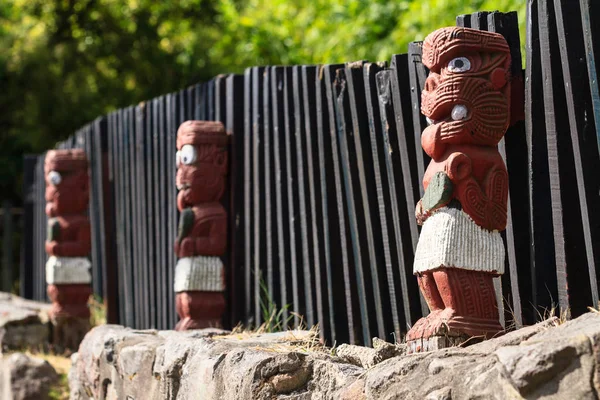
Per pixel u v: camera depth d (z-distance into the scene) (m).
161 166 10.26
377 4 14.03
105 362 7.29
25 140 21.72
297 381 5.00
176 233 9.77
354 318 6.93
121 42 23.45
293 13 16.62
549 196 5.32
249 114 8.32
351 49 13.91
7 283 17.25
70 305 11.10
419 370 4.27
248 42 17.48
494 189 5.07
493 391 3.86
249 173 8.29
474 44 5.12
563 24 5.04
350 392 4.55
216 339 6.22
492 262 5.04
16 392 9.55
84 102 22.23
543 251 5.30
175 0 24.25
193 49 23.00
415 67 6.21
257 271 8.05
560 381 3.67
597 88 4.85
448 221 5.03
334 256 7.19
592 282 4.89
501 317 5.59
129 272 11.34
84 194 11.27
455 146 5.12
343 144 6.98
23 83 21.97
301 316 7.30
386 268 6.65
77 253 11.13
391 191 6.52
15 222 20.28
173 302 9.82
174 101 9.98
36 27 23.72
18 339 11.05
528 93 5.34
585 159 4.96
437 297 5.11
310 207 7.52
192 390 5.79
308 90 7.47
